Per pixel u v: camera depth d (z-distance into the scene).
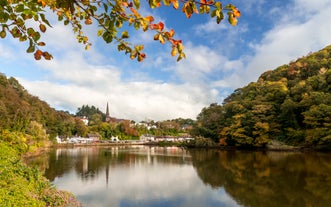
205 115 61.16
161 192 14.63
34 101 73.19
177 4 2.02
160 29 2.21
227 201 12.79
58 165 25.41
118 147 66.50
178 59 2.31
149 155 38.06
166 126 125.69
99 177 19.11
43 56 2.40
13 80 71.88
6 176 9.76
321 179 16.88
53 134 73.69
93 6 2.28
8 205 7.36
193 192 14.59
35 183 10.83
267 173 19.69
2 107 39.00
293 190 14.34
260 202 12.46
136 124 120.69
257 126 42.31
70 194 11.98
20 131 40.31
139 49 2.60
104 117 146.00
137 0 2.12
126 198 13.35
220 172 21.02
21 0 2.04
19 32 2.29
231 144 49.56
